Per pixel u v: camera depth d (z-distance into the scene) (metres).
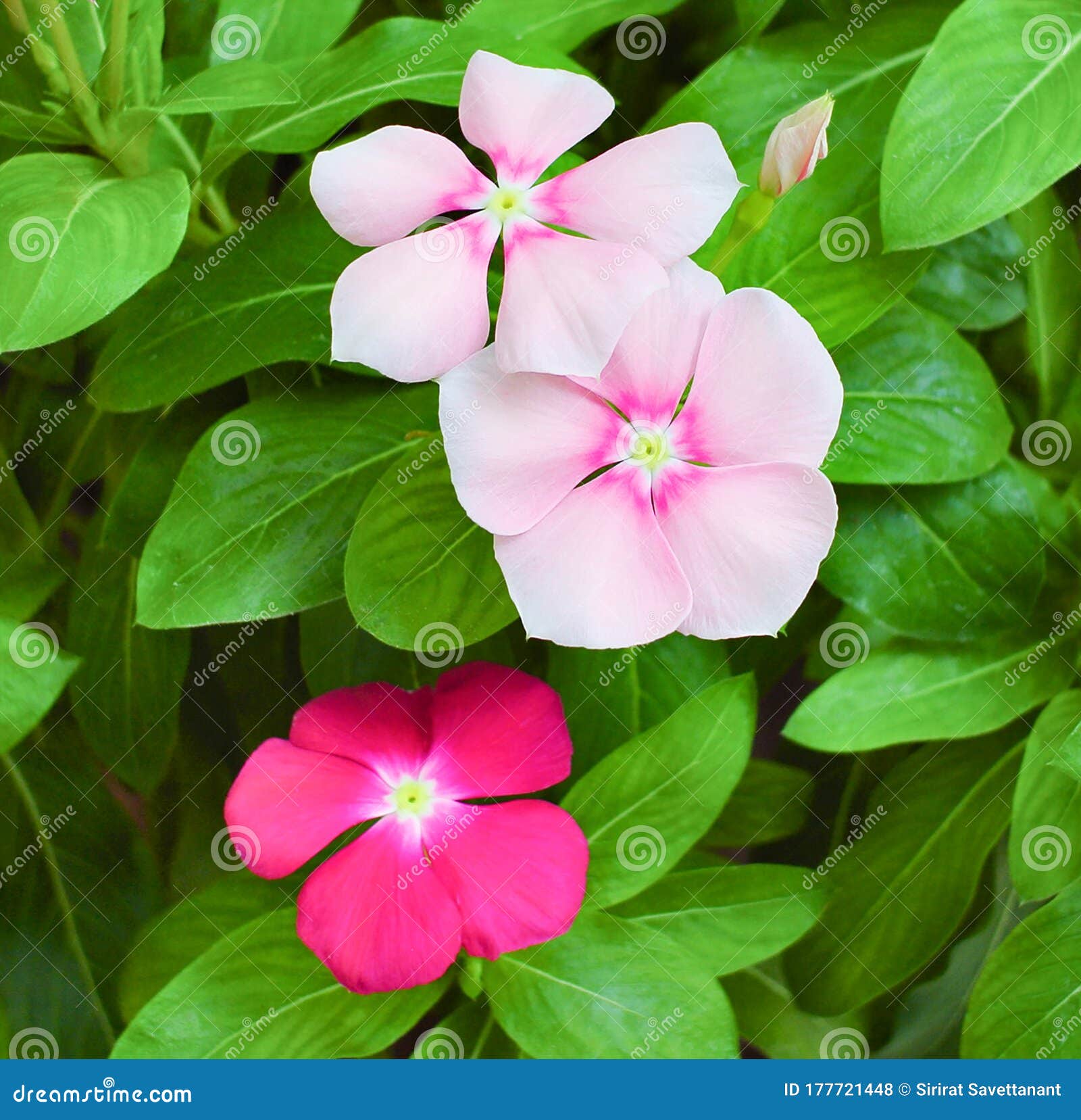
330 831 0.45
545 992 0.46
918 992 0.50
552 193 0.43
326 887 0.45
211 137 0.46
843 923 0.49
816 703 0.47
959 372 0.46
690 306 0.43
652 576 0.43
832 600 0.49
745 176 0.46
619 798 0.46
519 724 0.46
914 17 0.47
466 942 0.45
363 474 0.46
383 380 0.47
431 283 0.43
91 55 0.47
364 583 0.45
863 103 0.46
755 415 0.43
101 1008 0.49
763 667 0.49
